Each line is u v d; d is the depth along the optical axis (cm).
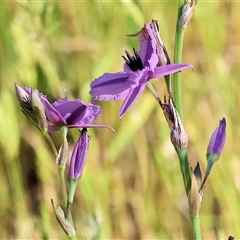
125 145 64
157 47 46
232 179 61
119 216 62
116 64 64
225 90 65
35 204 62
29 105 46
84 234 55
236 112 64
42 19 60
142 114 62
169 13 67
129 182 63
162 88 64
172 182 62
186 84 65
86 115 46
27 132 63
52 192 61
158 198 63
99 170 60
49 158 63
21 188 61
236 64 68
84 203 60
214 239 61
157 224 62
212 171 61
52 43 61
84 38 64
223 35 66
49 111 46
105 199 60
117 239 62
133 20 64
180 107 47
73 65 65
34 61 61
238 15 68
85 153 46
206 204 62
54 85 61
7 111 60
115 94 46
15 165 60
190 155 67
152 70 46
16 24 60
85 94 61
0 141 61
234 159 62
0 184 62
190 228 63
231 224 61
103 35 65
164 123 63
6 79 61
